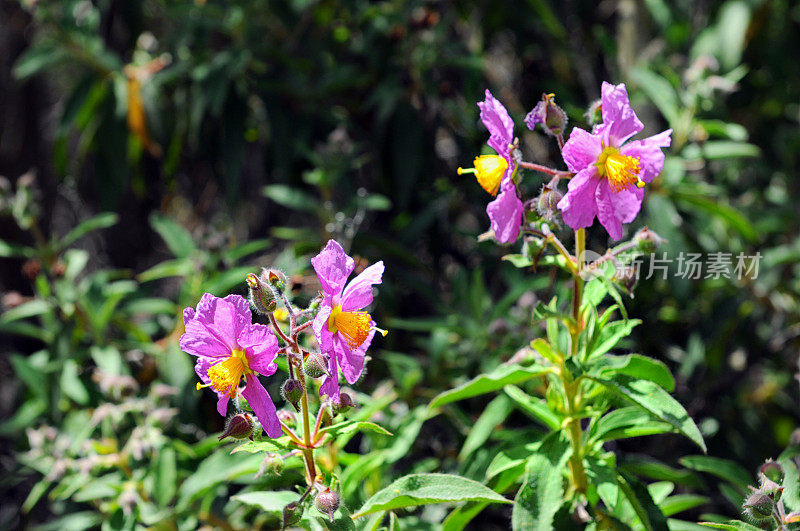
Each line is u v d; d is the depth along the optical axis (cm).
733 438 116
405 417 95
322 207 108
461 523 86
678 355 113
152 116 121
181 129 125
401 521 90
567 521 83
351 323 77
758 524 81
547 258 82
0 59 157
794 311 118
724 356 122
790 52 146
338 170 107
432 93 114
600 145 79
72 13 116
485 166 79
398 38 114
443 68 126
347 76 115
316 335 76
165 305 105
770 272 119
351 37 124
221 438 77
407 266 119
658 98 107
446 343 101
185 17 121
